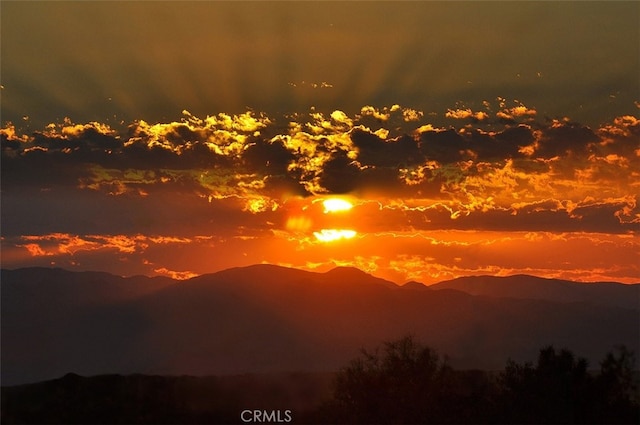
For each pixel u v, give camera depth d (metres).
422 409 90.38
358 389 92.94
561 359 92.12
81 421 94.44
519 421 87.62
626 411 88.00
